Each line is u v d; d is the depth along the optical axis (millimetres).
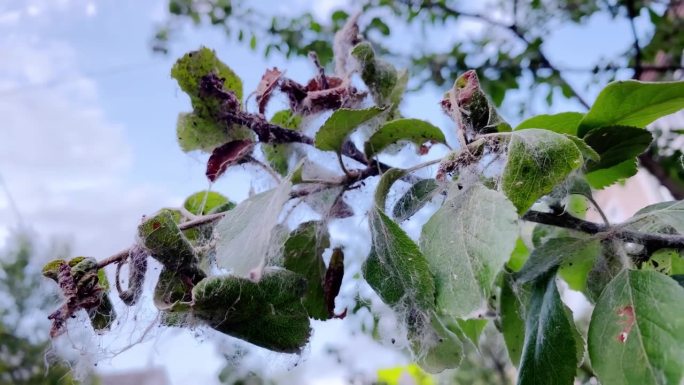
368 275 318
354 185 373
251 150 390
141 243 305
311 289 368
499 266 257
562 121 376
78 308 304
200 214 390
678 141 786
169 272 306
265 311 308
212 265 334
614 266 383
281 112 418
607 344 292
